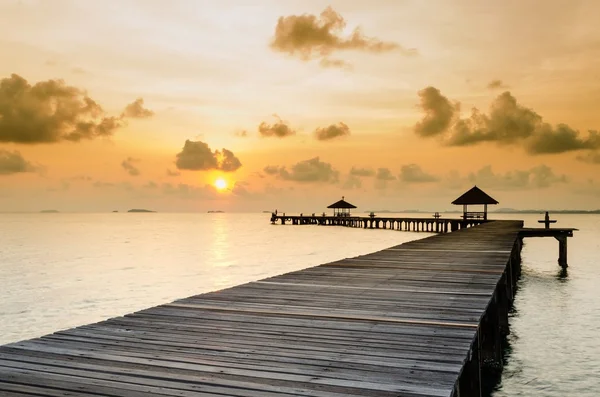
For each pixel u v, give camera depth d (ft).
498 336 29.19
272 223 327.26
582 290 61.52
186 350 14.75
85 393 11.09
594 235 210.79
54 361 13.42
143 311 20.62
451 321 19.06
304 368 13.19
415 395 11.24
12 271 81.82
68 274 77.71
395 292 25.73
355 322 18.83
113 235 213.66
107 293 59.67
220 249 127.85
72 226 352.90
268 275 75.20
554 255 112.16
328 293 25.46
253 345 15.44
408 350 14.97
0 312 48.52
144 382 11.90
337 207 248.11
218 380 12.14
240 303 22.54
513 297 56.13
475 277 31.42
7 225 377.91
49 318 45.93
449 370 13.04
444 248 52.90
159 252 119.44
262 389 11.57
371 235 192.85
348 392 11.42
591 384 27.71
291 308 21.44
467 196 155.53
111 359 13.70
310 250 122.21
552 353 33.55
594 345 35.45
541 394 26.32
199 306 21.80
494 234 77.36
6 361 13.39
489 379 28.53
